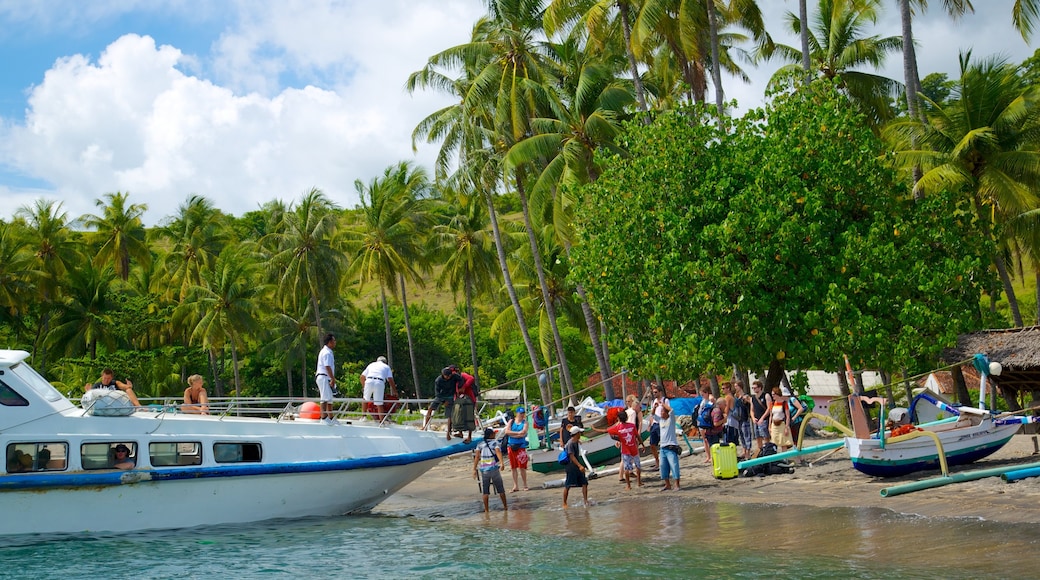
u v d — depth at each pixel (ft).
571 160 96.89
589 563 40.32
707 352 64.54
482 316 274.16
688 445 78.59
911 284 65.05
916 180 92.02
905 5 89.71
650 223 71.05
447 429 60.23
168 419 50.67
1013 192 83.82
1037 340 73.26
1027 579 32.45
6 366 47.32
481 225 174.40
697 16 96.68
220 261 198.59
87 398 49.73
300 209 191.42
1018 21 86.17
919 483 48.75
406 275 187.11
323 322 217.15
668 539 44.73
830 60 106.32
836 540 41.37
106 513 47.85
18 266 185.37
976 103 88.38
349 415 57.93
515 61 107.55
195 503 49.96
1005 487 49.57
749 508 51.80
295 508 53.21
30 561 43.52
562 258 128.26
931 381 81.51
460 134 117.39
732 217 64.64
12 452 46.47
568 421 68.64
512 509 58.54
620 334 75.72
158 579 40.09
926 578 33.53
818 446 60.44
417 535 50.03
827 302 62.54
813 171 67.67
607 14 100.07
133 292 214.07
